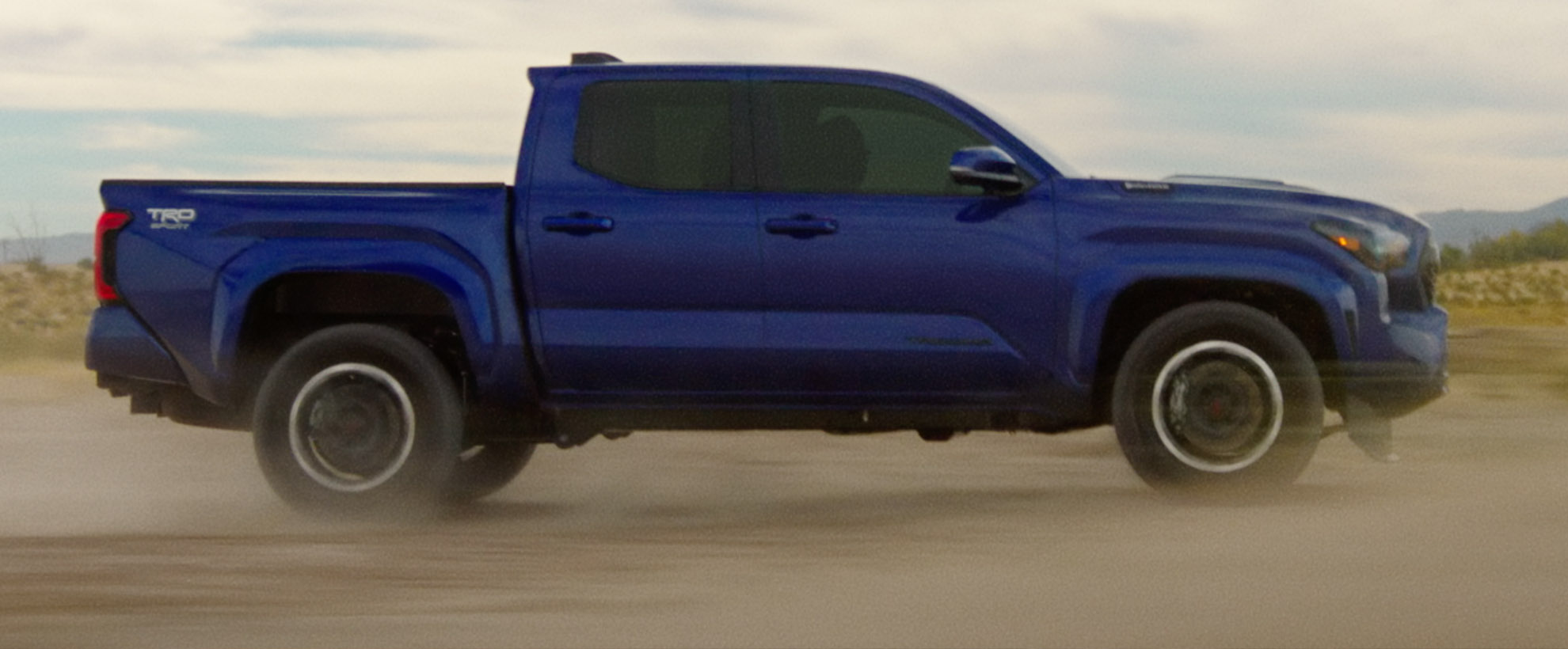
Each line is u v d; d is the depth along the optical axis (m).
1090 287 8.05
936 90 8.31
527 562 6.23
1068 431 8.53
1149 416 8.15
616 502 8.83
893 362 8.05
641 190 8.15
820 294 8.05
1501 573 5.51
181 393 8.43
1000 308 8.08
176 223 8.22
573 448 11.42
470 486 9.30
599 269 8.08
